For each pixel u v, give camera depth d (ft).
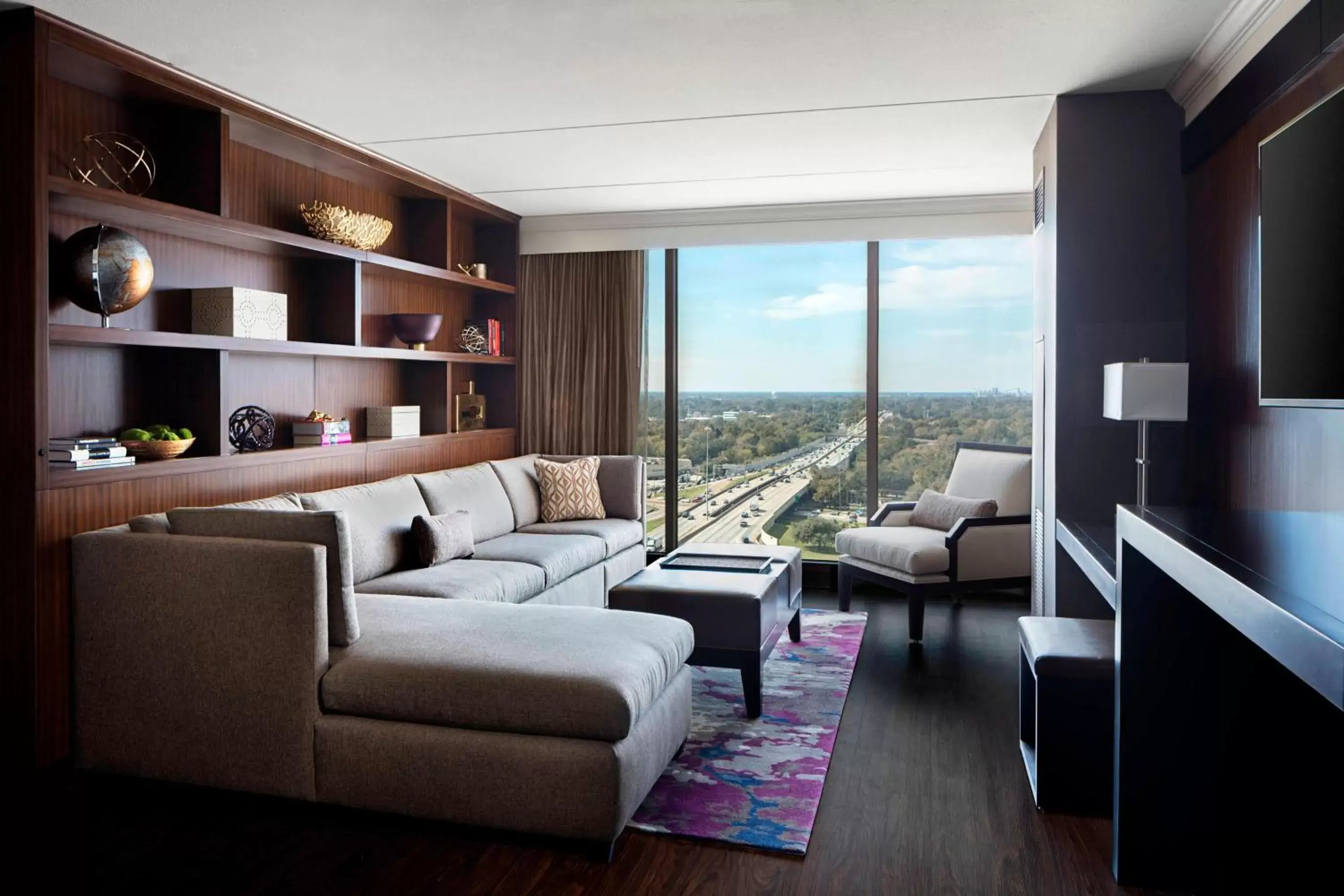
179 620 9.02
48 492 9.96
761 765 10.24
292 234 14.12
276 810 9.09
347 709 8.68
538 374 21.52
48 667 9.97
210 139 12.50
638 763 8.34
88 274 10.68
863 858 8.14
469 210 19.71
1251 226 9.94
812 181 17.70
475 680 8.32
